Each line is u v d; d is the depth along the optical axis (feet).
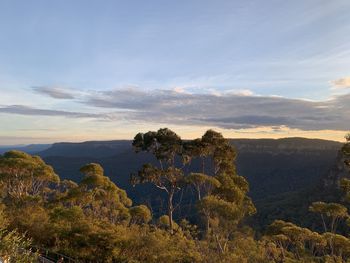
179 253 89.25
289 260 102.12
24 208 116.06
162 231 114.01
